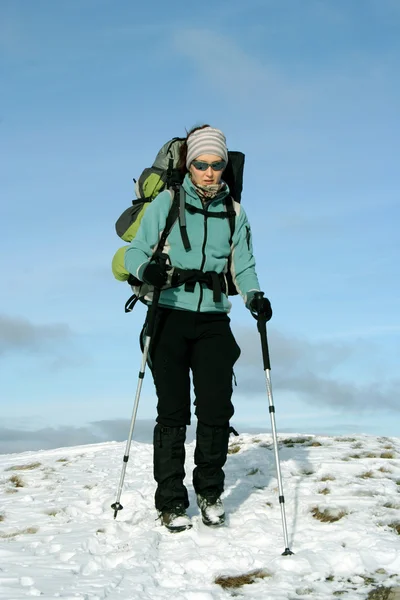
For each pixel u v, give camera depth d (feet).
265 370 13.23
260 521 13.76
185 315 13.57
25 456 26.04
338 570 11.44
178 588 10.99
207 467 13.55
